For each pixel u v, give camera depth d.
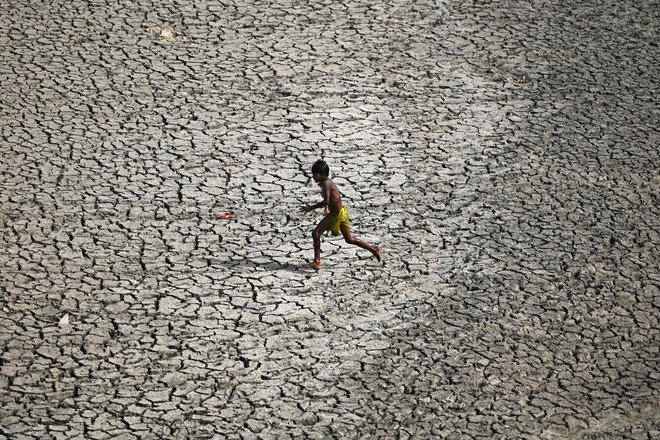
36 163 34.09
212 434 23.97
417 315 28.42
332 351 26.92
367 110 38.25
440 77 40.75
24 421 24.02
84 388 25.16
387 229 32.03
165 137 36.00
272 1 46.19
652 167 35.59
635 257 31.12
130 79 39.34
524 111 38.78
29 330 26.91
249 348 26.89
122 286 28.86
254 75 40.06
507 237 31.89
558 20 45.91
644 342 27.70
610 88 40.53
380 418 24.72
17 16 43.34
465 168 35.22
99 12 44.19
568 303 29.09
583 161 35.81
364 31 43.88
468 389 25.77
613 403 25.52
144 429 24.02
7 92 37.91
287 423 24.45
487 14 46.09
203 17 44.31
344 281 29.69
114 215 31.89
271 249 30.91
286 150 35.69
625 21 46.16
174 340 26.97
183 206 32.53
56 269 29.33
